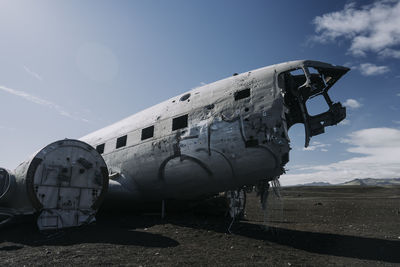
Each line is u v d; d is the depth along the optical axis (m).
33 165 8.36
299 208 20.64
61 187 8.84
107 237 7.35
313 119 10.01
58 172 8.85
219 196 13.65
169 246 6.41
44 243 6.70
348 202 27.75
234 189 10.17
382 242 7.36
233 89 9.68
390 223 11.75
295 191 66.69
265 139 8.22
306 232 9.05
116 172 12.39
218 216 13.33
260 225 10.67
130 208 12.75
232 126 8.95
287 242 7.36
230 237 7.78
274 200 9.22
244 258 5.48
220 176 9.39
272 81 8.91
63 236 7.53
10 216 8.74
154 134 11.23
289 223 11.85
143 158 11.35
